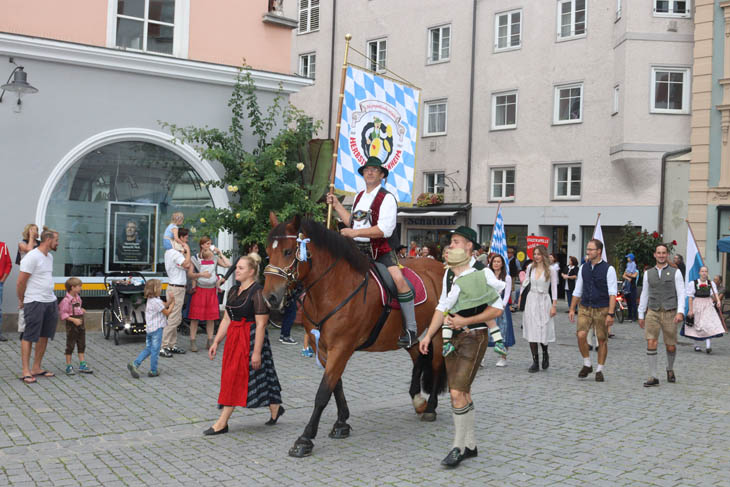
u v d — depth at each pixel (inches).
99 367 375.6
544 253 400.2
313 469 212.2
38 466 209.9
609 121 919.0
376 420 277.9
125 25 526.9
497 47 1043.9
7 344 434.3
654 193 876.6
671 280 360.5
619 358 459.8
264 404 256.4
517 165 1016.2
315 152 554.9
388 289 244.2
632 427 266.8
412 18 1142.3
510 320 431.8
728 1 793.6
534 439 248.4
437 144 1114.1
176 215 438.9
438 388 277.6
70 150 500.1
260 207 509.7
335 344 232.5
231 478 202.5
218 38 563.5
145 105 529.3
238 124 544.7
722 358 472.7
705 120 820.0
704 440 247.9
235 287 256.8
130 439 243.1
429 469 213.2
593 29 938.7
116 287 461.7
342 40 1228.5
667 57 870.4
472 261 224.7
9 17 478.6
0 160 475.2
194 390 325.7
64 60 492.1
